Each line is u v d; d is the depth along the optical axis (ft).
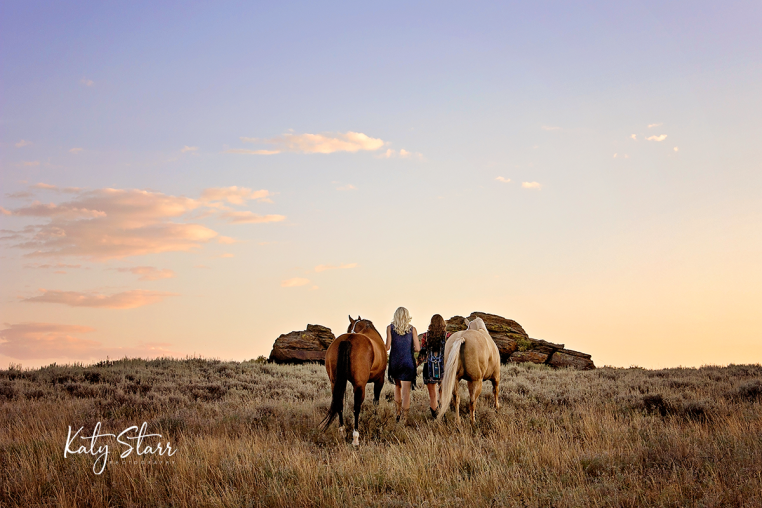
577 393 44.27
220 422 33.53
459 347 33.47
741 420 30.68
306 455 25.70
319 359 78.74
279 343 80.38
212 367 65.57
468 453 25.27
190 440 28.32
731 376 56.24
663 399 38.50
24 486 20.93
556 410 37.40
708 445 24.97
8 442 27.32
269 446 27.78
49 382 51.06
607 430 28.81
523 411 36.52
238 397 45.39
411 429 32.35
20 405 38.65
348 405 38.83
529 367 72.90
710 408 35.04
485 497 19.70
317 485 21.24
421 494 20.29
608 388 48.08
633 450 25.08
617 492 19.44
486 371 35.09
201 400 43.98
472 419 33.04
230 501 19.30
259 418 34.37
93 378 54.03
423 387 50.24
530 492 19.93
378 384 35.35
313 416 35.47
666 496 18.58
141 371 58.90
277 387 52.70
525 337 82.89
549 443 26.09
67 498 19.84
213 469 23.11
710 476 20.80
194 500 19.71
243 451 25.44
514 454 25.13
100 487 21.12
